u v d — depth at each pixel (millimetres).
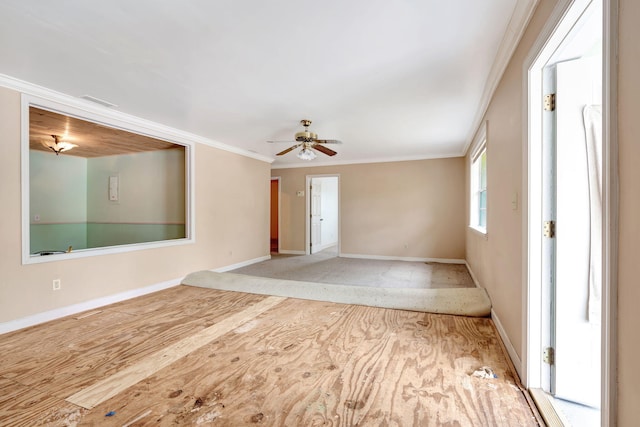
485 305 3068
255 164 6336
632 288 861
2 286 2695
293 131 4508
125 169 5719
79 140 4613
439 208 6371
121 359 2213
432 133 4648
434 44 2182
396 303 3344
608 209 952
